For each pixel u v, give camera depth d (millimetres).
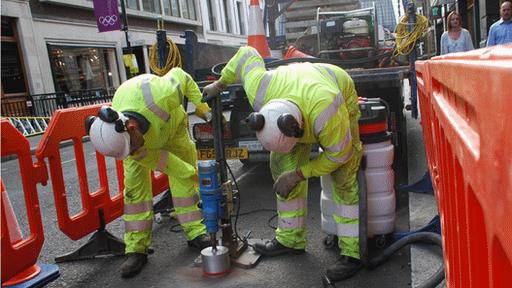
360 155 2887
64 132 3348
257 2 6445
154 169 3285
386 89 5141
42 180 3092
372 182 3096
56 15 18375
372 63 6902
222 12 35062
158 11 26266
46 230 4465
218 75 5484
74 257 3650
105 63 21328
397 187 4176
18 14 16156
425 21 6664
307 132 2572
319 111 2473
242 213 4383
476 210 1006
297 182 2748
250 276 3070
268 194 4980
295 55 6879
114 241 3666
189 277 3150
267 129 2408
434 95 2102
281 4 10766
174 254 3590
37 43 17078
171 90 3004
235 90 4836
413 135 6871
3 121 2830
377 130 3072
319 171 2660
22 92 16531
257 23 6445
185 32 6262
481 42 11609
